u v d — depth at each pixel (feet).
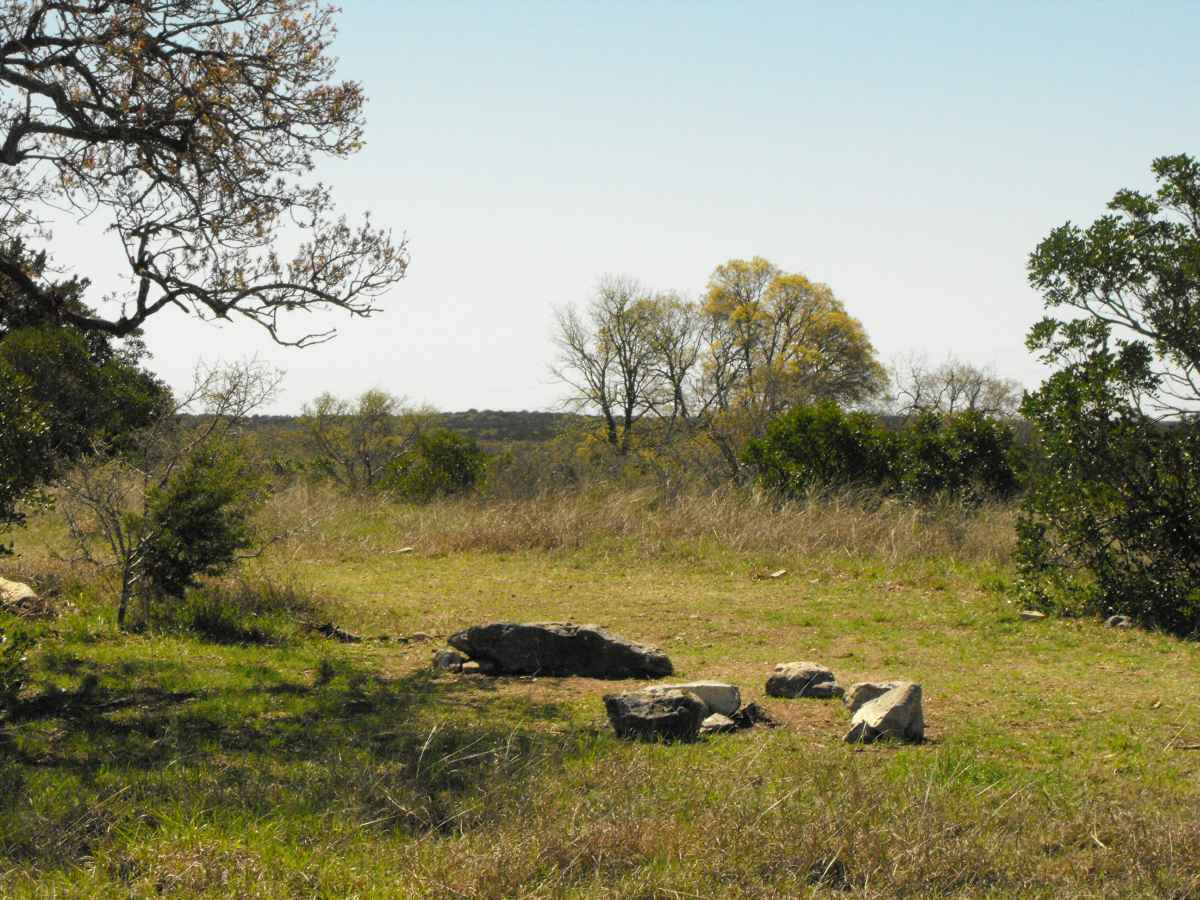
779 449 67.00
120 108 29.30
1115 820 16.88
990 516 56.13
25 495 34.55
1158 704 26.32
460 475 80.79
